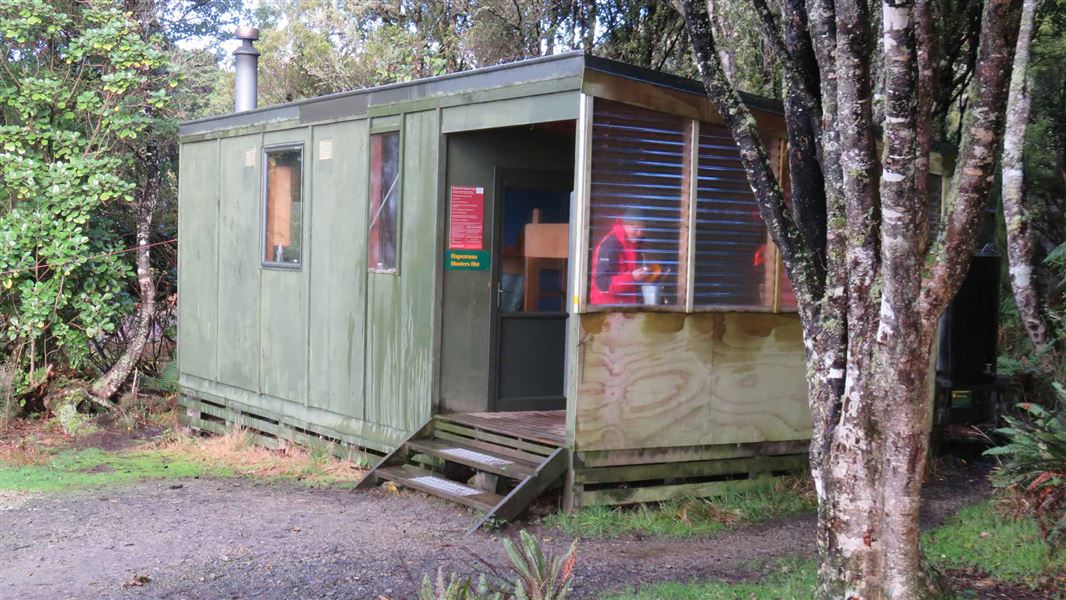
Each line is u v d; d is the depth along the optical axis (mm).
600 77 6574
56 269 11406
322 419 9234
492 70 7266
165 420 11938
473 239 8000
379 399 8508
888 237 4035
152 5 13633
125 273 12070
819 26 4570
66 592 5324
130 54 11539
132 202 12930
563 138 8398
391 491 7738
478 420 7715
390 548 6031
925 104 4074
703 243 7195
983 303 8891
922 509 7113
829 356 4598
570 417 6723
